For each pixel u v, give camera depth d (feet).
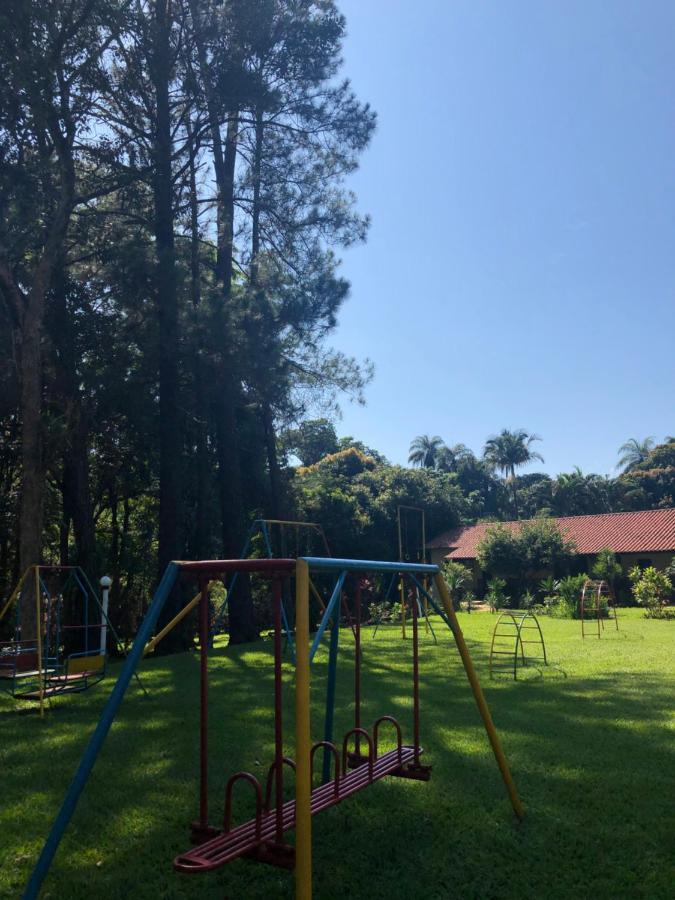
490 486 240.53
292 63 57.47
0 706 31.73
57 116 46.73
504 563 106.93
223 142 66.74
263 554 90.68
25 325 46.14
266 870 13.94
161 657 48.67
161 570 57.11
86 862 14.40
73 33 45.91
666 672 37.70
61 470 70.03
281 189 62.90
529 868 13.97
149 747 22.81
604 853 14.52
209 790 18.24
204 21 53.88
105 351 63.05
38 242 54.44
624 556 109.40
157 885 13.41
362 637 58.18
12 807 17.44
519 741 22.71
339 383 66.49
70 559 68.08
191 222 68.64
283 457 90.63
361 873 13.76
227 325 53.26
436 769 19.71
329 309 58.95
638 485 203.41
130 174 55.06
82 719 28.07
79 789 11.13
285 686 34.04
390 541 116.26
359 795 17.65
